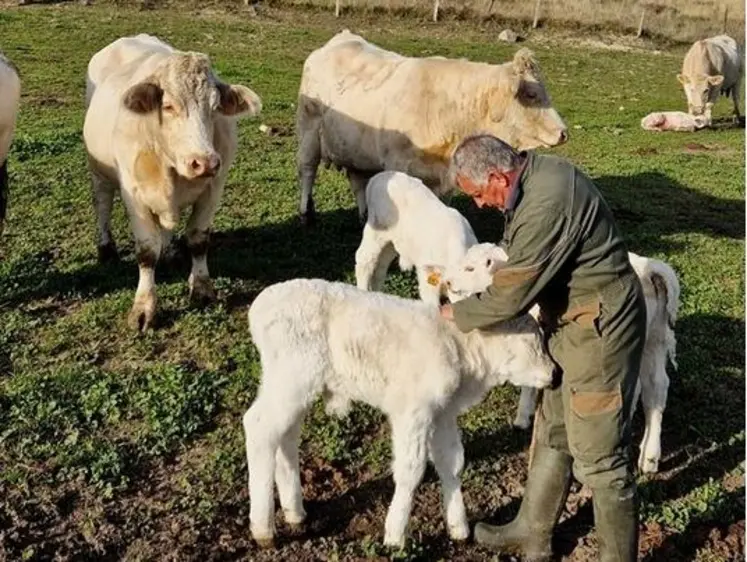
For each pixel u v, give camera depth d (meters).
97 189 5.01
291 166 7.58
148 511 3.11
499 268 2.56
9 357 4.07
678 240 6.22
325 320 2.80
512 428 3.71
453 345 2.80
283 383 2.78
